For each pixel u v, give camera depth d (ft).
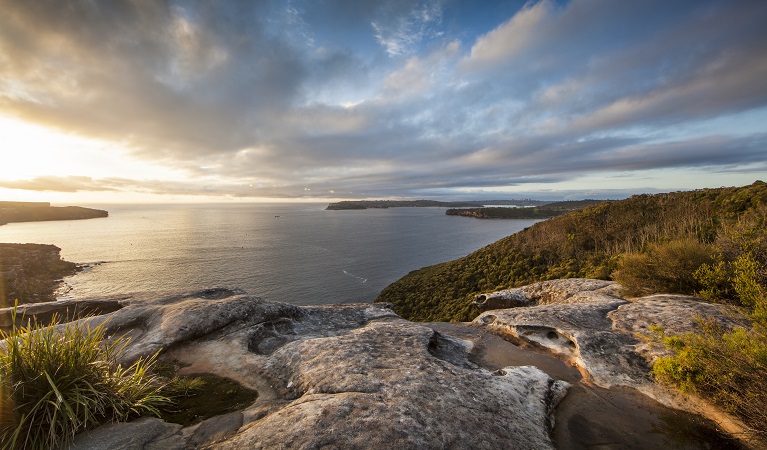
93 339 15.33
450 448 11.47
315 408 13.19
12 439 10.77
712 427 15.71
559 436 15.21
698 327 23.58
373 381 15.97
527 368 20.74
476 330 31.19
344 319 31.22
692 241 38.19
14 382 12.00
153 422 13.26
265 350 22.98
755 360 15.43
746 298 22.49
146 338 22.25
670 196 166.40
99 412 13.25
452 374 17.62
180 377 18.51
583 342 24.32
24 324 24.88
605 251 136.98
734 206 108.88
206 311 25.16
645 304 30.30
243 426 13.21
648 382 19.71
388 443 11.23
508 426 13.65
